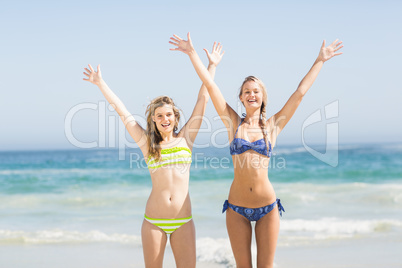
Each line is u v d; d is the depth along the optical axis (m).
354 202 12.57
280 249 7.76
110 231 9.48
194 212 11.41
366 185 15.95
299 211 11.51
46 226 10.09
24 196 14.56
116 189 15.88
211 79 5.09
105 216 11.22
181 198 4.89
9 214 11.64
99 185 16.97
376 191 14.27
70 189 16.09
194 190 14.91
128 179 18.55
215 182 16.67
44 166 29.52
